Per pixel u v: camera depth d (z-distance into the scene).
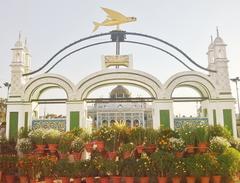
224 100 21.14
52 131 15.46
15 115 21.08
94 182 12.62
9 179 13.43
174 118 20.77
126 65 21.72
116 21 22.22
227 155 12.84
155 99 20.88
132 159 12.68
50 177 12.54
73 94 20.91
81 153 14.95
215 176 12.04
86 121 21.83
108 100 21.23
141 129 13.93
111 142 13.52
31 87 21.28
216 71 21.81
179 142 13.49
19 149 15.72
